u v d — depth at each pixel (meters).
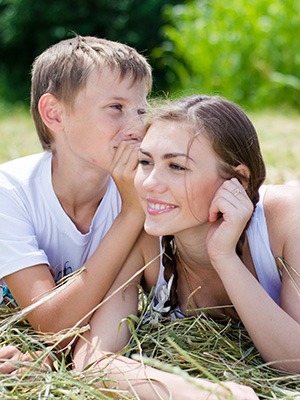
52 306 2.60
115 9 13.34
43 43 13.57
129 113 2.83
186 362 2.44
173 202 2.43
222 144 2.44
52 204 2.89
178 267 2.75
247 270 2.44
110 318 2.56
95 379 2.29
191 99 2.54
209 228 2.52
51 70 2.94
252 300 2.39
